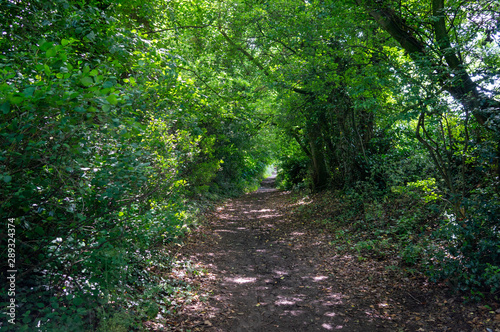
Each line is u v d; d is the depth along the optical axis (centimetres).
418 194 749
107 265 371
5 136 261
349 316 442
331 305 480
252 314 461
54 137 289
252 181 3191
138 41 528
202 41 1163
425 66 507
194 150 748
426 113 515
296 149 2122
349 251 720
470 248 471
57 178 320
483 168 555
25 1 442
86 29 464
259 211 1548
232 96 969
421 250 587
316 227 1012
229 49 1224
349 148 1143
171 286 517
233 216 1394
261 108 1586
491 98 506
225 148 1694
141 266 540
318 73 900
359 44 782
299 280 597
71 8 492
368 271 592
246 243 911
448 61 552
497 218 459
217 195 1878
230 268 679
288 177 2406
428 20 618
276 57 1106
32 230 334
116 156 345
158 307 441
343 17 751
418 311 434
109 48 477
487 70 508
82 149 313
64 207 322
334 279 584
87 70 263
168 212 587
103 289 366
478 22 548
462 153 527
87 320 349
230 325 426
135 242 501
